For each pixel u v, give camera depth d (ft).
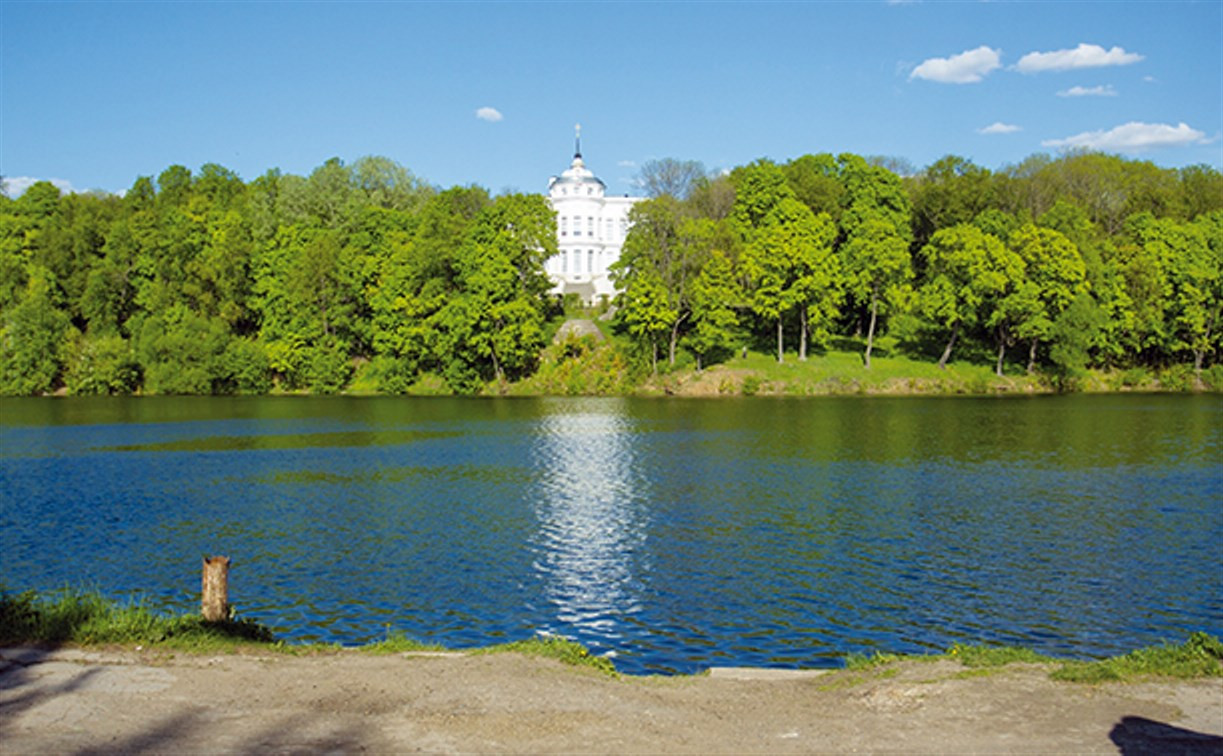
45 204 433.07
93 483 146.82
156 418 252.62
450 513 122.72
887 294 323.16
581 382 324.80
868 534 109.29
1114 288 323.78
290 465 165.07
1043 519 116.67
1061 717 42.98
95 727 40.37
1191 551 100.42
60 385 350.23
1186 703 44.60
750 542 105.70
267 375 349.41
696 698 47.75
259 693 45.85
